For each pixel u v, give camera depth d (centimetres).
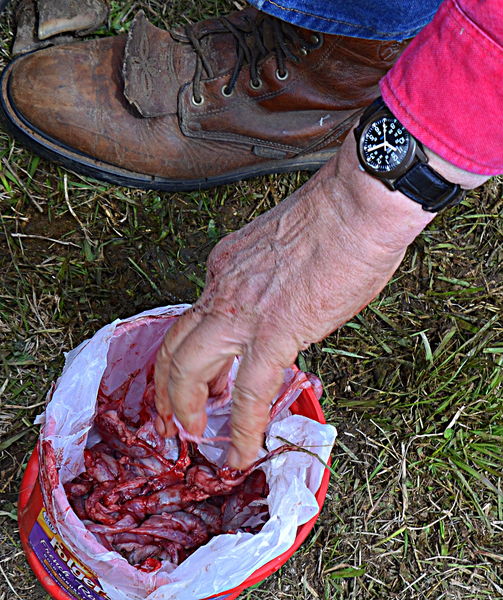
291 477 121
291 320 87
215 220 180
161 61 159
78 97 162
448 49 71
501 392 178
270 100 160
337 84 156
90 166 170
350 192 82
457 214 194
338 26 130
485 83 69
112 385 138
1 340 161
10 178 172
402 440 171
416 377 176
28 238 169
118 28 187
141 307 170
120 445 139
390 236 82
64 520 105
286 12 129
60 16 178
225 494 136
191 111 161
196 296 174
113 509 132
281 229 89
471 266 191
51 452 111
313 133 168
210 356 93
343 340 177
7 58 179
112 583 110
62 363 163
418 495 169
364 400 174
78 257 170
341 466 168
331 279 85
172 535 132
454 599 163
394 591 162
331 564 161
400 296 185
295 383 129
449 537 167
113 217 175
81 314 166
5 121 167
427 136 74
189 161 170
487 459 174
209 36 158
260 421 91
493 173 77
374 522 165
